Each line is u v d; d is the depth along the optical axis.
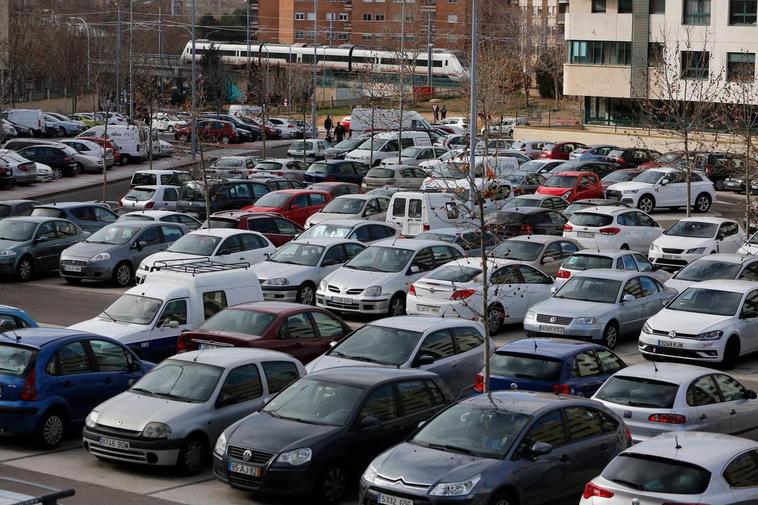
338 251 28.27
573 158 59.47
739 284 23.00
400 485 11.88
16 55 75.88
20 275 30.98
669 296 24.88
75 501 13.32
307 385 14.54
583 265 26.77
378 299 25.62
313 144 64.38
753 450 11.43
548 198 37.19
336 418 13.84
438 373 17.67
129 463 15.19
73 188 52.12
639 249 33.69
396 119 65.31
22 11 91.44
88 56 87.56
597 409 13.58
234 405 15.28
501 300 24.66
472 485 11.71
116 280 30.09
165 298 20.28
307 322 19.48
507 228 33.31
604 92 75.75
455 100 103.38
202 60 100.69
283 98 92.25
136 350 19.53
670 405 14.96
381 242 27.56
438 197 34.34
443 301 24.20
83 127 73.81
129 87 84.19
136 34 108.81
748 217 32.03
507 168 49.72
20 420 15.50
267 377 15.86
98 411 14.97
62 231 32.28
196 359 15.78
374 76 78.25
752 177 34.94
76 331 16.89
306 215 38.16
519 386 16.73
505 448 12.30
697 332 21.52
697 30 69.19
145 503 13.38
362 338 18.14
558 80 101.75
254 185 41.16
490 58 70.88
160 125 80.94
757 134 42.16
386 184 47.66
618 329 23.47
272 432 13.59
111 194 51.34
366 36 138.50
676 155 46.06
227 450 13.59
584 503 11.12
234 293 21.42
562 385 16.53
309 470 13.20
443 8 130.12
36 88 87.38
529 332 23.48
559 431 12.88
